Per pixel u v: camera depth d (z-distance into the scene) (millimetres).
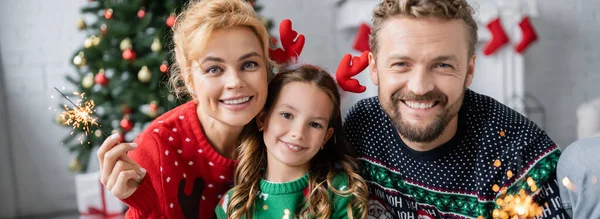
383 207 1159
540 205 1067
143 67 2363
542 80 3467
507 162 1086
